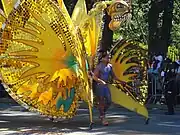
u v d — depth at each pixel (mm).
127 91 16141
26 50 14734
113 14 16031
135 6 30188
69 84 15031
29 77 14836
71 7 23547
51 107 15180
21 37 14547
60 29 14375
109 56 15836
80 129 14617
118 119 17312
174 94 19281
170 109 19250
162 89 21500
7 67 14570
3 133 13852
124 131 14180
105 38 23516
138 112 16031
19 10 14148
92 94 14672
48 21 14414
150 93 22156
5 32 14266
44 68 14961
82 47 14172
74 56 14539
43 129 14641
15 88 14688
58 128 14859
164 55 26531
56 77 15016
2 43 14320
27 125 15531
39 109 15016
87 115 18344
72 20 15812
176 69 20859
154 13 26656
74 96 15102
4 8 15227
